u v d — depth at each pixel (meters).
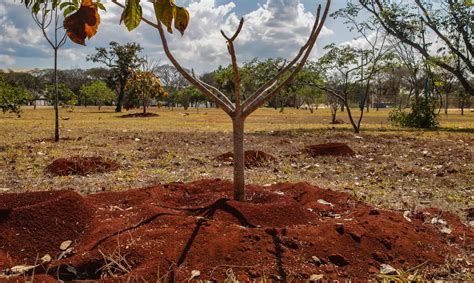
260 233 3.62
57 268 3.23
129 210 4.23
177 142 12.89
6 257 3.43
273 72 18.75
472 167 8.85
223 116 36.53
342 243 3.67
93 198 4.79
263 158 9.22
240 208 4.14
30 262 3.45
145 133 15.89
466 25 20.81
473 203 5.91
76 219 3.95
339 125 24.11
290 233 3.70
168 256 3.27
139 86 37.75
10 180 7.23
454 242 4.23
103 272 3.16
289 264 3.34
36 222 3.78
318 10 4.18
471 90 22.64
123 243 3.45
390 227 4.10
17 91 20.56
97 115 37.91
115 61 54.78
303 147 11.35
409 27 20.69
